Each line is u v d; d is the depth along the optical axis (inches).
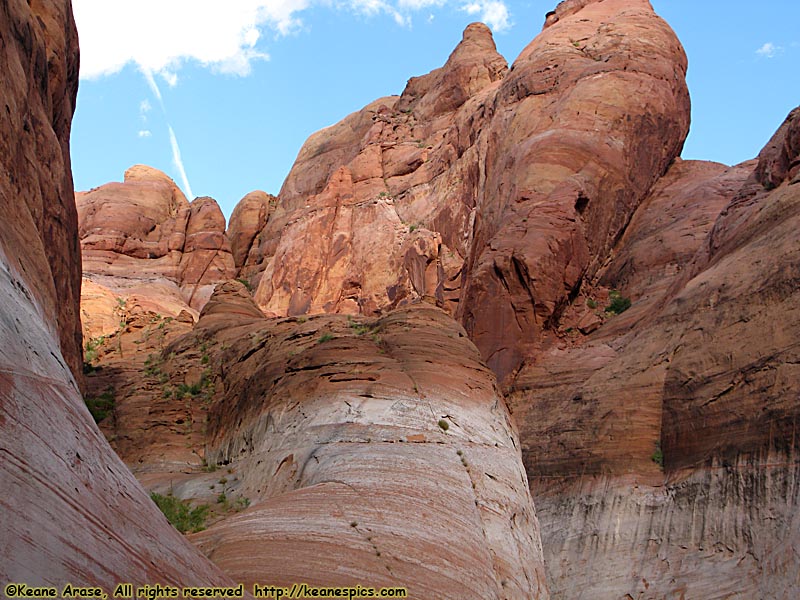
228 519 542.0
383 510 569.6
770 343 1140.5
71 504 318.0
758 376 1124.5
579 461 1282.0
